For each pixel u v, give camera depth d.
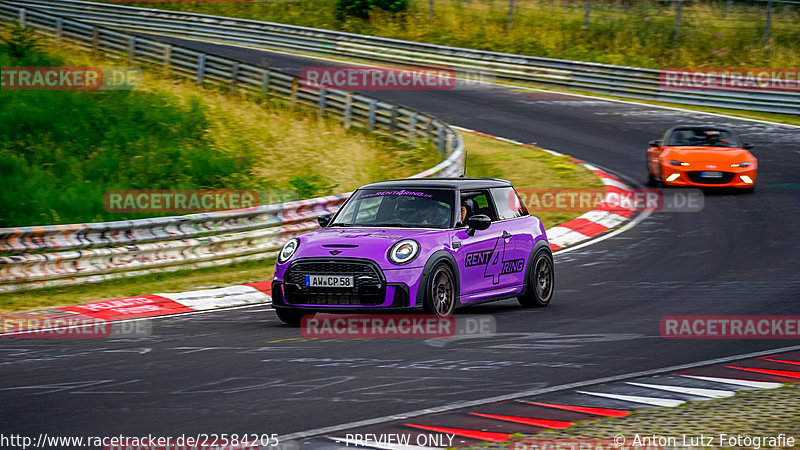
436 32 157.75
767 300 39.53
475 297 36.44
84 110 85.25
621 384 25.39
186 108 92.06
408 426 21.17
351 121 92.56
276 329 34.59
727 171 71.12
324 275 33.75
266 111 96.62
